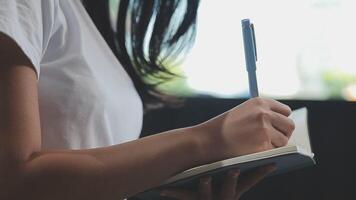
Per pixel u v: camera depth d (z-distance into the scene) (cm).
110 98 68
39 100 63
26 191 50
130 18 81
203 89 145
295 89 150
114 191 53
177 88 139
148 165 54
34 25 57
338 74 150
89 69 66
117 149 54
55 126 62
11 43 53
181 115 144
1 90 51
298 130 74
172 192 63
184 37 88
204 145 56
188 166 56
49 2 62
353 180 151
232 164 55
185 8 87
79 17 70
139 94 83
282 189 152
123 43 79
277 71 150
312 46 151
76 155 53
